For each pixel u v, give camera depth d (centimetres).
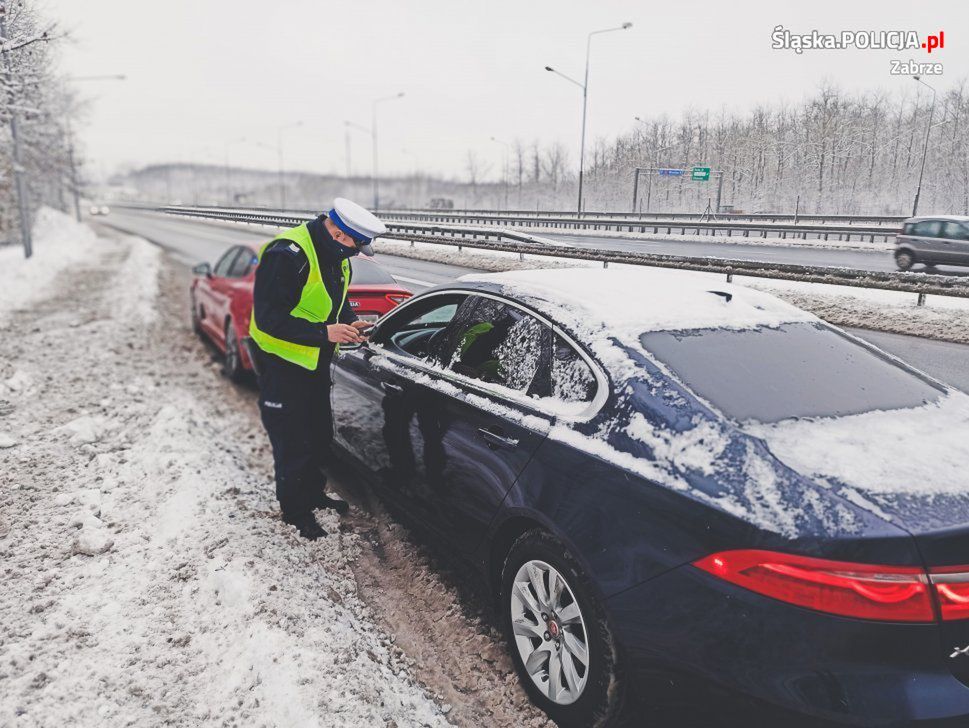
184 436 520
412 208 2736
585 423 245
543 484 248
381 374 370
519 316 303
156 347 905
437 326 364
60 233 3491
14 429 543
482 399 294
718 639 189
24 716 238
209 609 301
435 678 280
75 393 657
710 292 311
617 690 221
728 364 250
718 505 195
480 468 284
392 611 326
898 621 170
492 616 322
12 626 289
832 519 179
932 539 172
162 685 254
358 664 270
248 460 507
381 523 410
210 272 857
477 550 295
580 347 265
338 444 430
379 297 634
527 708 262
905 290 1038
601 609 222
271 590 310
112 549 354
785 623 178
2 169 2389
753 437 211
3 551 352
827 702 173
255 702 244
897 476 195
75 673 260
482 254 1536
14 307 1278
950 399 260
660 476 212
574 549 228
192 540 360
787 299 1172
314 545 373
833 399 240
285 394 363
